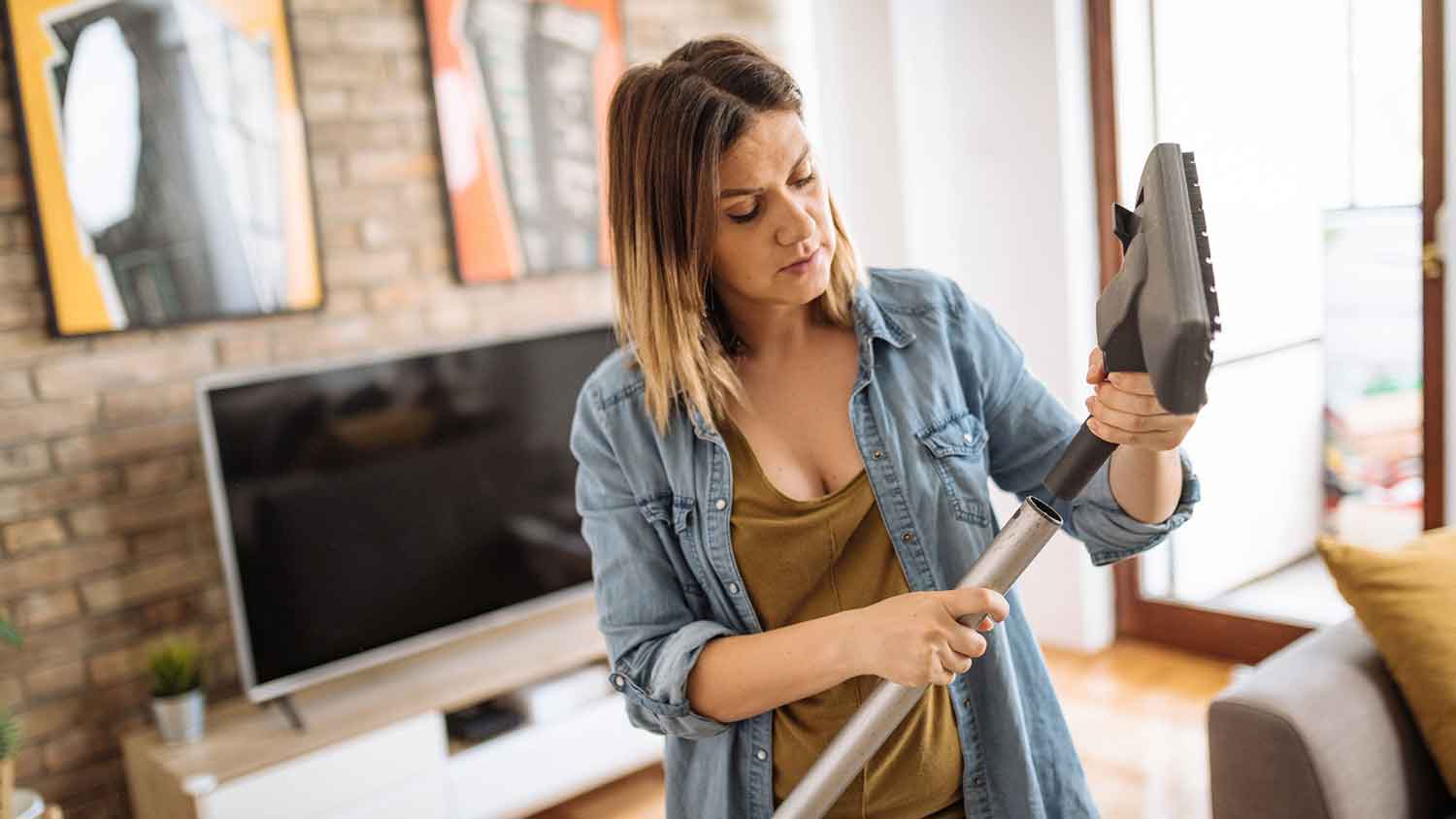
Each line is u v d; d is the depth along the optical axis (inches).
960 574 43.5
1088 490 40.2
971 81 138.2
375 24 120.6
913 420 43.8
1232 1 122.3
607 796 123.6
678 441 44.3
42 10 101.8
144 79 106.8
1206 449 133.6
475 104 126.5
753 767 44.7
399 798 106.6
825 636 37.7
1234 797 68.7
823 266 40.9
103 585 107.3
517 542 120.3
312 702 111.6
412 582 113.9
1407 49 110.7
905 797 43.4
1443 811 71.7
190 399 111.2
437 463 115.2
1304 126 118.8
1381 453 119.6
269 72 113.4
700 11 144.7
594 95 135.5
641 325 43.0
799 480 43.6
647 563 45.2
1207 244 29.3
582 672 120.2
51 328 103.6
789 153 39.6
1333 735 66.5
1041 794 45.8
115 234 106.0
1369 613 71.9
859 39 146.2
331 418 109.1
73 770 106.5
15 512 103.0
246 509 104.8
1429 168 110.0
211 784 97.3
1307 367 123.0
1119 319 30.0
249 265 113.1
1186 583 137.9
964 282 143.6
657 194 40.6
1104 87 132.4
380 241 122.0
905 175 144.6
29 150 102.0
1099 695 129.3
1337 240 118.6
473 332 128.4
